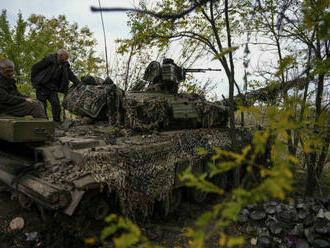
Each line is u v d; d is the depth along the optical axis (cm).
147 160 515
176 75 779
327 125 292
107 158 457
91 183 411
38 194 412
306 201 618
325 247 434
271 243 476
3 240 470
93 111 631
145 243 155
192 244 138
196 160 635
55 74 743
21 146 580
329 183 809
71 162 467
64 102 715
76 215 419
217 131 757
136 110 607
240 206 131
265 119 386
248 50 232
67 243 445
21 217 543
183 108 670
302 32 498
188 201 704
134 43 554
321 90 563
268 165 867
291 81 504
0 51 1320
